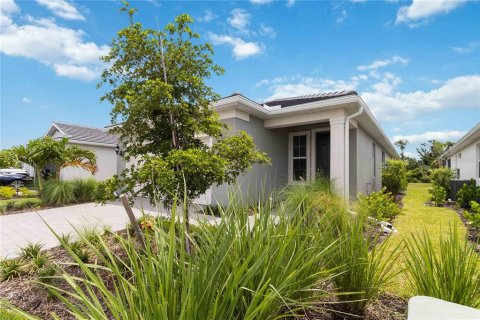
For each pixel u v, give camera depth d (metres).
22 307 2.71
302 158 9.36
